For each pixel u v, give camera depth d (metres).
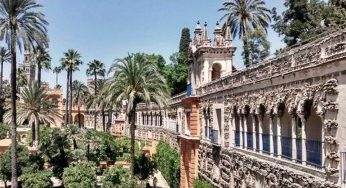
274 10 55.53
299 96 18.78
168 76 89.25
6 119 71.12
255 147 26.11
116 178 45.09
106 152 63.78
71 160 55.75
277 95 21.59
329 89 15.73
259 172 24.31
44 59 104.12
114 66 45.19
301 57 18.72
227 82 31.89
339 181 15.34
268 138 23.69
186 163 47.22
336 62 15.36
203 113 40.59
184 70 89.38
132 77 44.34
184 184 47.22
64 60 106.31
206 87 39.31
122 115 109.12
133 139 45.88
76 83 126.62
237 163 29.22
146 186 52.69
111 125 119.38
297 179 18.88
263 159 24.34
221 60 42.31
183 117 48.81
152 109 85.81
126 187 44.19
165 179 60.72
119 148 72.94
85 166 48.25
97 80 121.31
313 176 17.42
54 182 57.81
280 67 21.14
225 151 32.34
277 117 22.00
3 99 108.50
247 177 27.02
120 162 65.88
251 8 55.56
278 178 21.28
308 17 51.31
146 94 43.38
